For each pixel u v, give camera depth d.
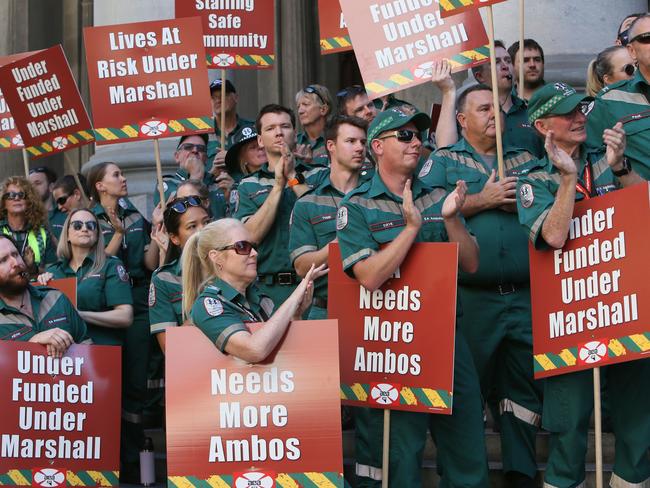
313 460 22.33
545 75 36.78
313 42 58.38
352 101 34.09
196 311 22.52
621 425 24.84
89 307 31.61
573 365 24.05
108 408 26.78
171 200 29.16
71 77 35.38
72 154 59.94
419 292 24.09
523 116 31.81
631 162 27.44
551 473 24.92
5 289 27.27
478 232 27.48
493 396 28.98
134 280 35.41
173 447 22.34
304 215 28.45
